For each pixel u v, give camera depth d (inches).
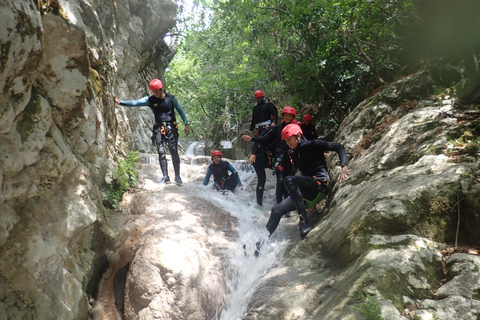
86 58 142.1
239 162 316.8
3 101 96.1
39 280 115.8
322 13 299.7
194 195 213.3
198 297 146.7
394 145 169.2
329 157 232.8
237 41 560.7
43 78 130.5
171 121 230.5
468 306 92.4
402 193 126.4
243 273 163.3
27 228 115.3
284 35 385.4
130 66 323.9
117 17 297.1
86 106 155.1
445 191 120.5
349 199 160.7
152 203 191.6
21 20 94.3
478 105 159.2
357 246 123.3
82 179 145.7
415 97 213.3
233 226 190.4
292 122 209.9
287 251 165.5
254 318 124.3
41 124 117.0
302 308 120.1
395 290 102.6
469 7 55.8
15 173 108.6
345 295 108.3
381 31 252.5
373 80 302.5
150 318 142.4
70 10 137.7
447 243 115.3
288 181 162.1
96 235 153.3
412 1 149.6
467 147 134.2
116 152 219.5
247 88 576.7
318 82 331.3
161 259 150.8
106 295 155.1
